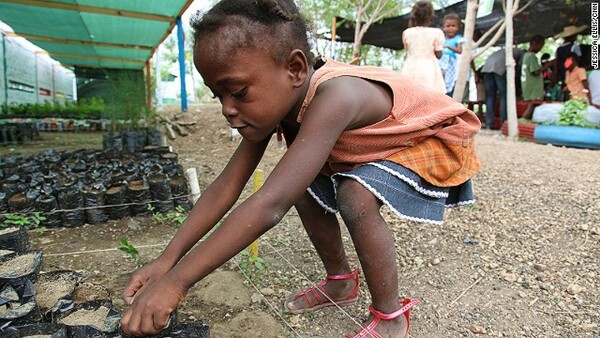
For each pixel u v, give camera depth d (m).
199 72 1.29
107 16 8.30
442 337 1.96
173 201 3.63
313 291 2.14
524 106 8.39
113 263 2.64
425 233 3.04
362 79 1.57
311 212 2.00
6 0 7.40
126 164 4.75
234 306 2.15
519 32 9.78
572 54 7.85
